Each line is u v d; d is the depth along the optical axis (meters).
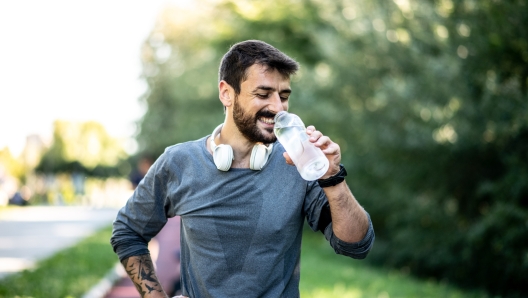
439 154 9.54
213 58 21.84
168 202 2.54
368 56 10.70
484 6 7.73
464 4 8.14
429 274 11.61
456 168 9.96
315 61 17.97
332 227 2.37
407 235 10.62
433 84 8.70
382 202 11.62
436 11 8.55
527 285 9.52
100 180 64.12
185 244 2.52
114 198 53.97
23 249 13.66
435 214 10.03
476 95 8.45
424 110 8.86
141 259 2.57
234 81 2.38
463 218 10.27
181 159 2.49
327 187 2.26
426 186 10.47
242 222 2.37
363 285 8.79
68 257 11.57
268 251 2.37
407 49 9.54
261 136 2.37
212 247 2.38
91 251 12.69
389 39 9.61
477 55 8.19
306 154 2.21
